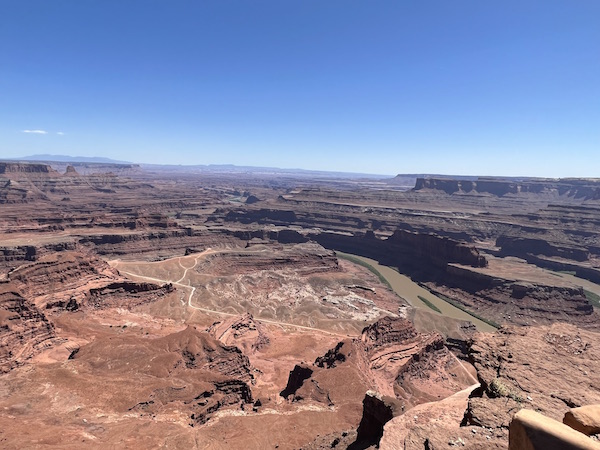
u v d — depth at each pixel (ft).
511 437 42.65
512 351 87.40
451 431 63.77
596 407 48.91
